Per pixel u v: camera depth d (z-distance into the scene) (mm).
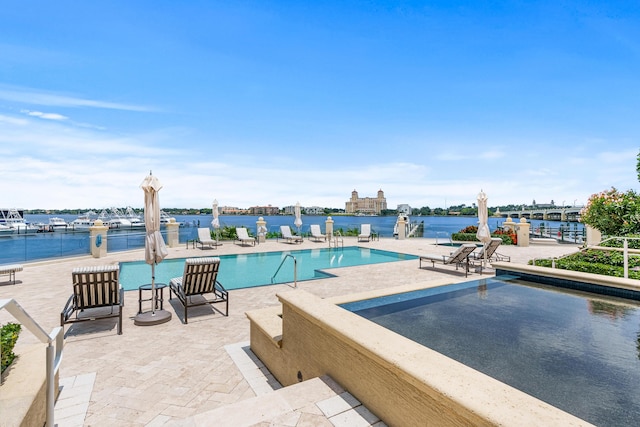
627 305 4336
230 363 4004
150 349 4383
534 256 12648
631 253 8383
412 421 1945
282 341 3555
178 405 3119
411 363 1989
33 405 2289
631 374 2475
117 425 2812
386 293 4723
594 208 11336
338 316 2850
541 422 1431
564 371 2527
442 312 4039
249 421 2188
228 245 17203
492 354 2848
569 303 4461
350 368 2510
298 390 2568
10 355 2738
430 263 11523
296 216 19562
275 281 9367
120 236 14094
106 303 5195
